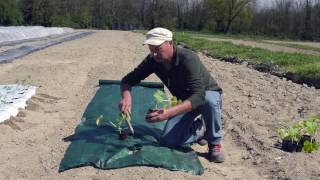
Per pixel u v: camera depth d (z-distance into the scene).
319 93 6.82
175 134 3.78
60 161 3.65
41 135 4.39
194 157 3.66
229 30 48.66
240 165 3.74
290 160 3.72
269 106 5.73
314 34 41.75
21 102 5.27
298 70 8.45
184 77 3.61
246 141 4.27
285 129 4.37
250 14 47.59
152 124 4.37
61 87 6.84
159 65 3.71
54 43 16.69
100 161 3.47
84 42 18.20
